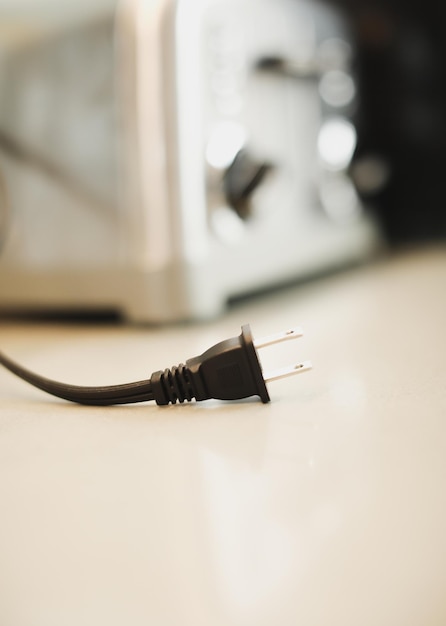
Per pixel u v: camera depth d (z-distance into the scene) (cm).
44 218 49
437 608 17
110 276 47
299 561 19
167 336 45
